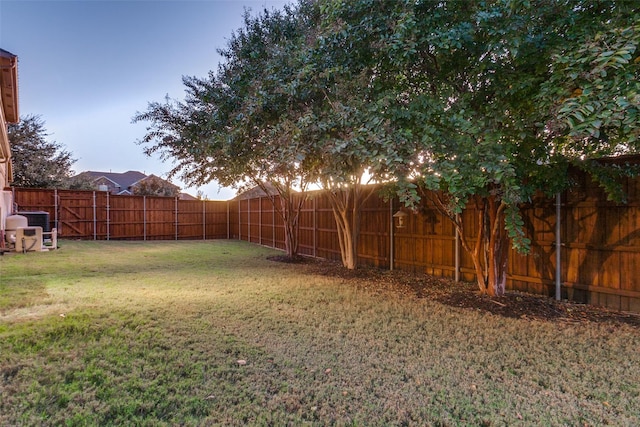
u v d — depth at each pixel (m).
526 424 2.03
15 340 3.06
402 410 2.16
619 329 3.69
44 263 7.91
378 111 3.49
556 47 3.08
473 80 3.81
